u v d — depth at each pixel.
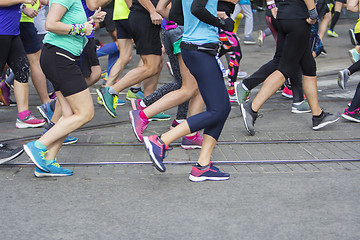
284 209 4.86
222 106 5.48
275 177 5.78
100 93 7.86
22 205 4.99
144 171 6.02
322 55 15.13
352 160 6.34
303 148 6.89
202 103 6.80
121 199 5.14
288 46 7.31
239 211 4.83
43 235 4.34
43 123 8.21
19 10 7.75
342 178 5.72
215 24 5.20
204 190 5.38
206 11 5.10
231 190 5.38
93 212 4.82
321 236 4.30
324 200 5.08
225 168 6.12
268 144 7.09
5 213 4.80
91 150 6.86
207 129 5.61
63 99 5.76
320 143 7.12
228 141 7.23
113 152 6.77
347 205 4.94
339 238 4.26
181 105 7.65
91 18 5.63
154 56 7.96
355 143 7.10
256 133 7.65
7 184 5.57
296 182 5.60
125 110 9.38
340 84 9.48
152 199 5.14
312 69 7.65
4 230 4.43
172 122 8.34
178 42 6.52
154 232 4.39
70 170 5.88
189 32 5.46
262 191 5.34
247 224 4.54
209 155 5.67
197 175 5.64
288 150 6.80
